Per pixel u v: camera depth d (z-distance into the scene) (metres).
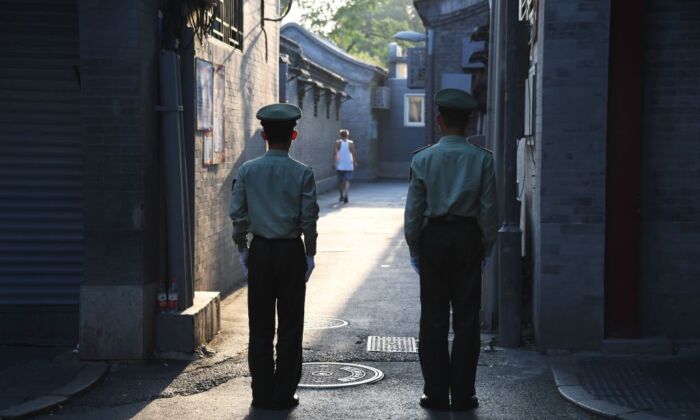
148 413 5.60
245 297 9.88
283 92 13.77
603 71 6.80
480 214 5.52
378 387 6.25
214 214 9.40
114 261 6.75
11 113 7.13
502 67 7.88
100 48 6.64
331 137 31.81
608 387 6.02
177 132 7.06
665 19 6.92
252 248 5.71
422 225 5.59
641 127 6.90
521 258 7.57
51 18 7.08
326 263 13.06
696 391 5.91
